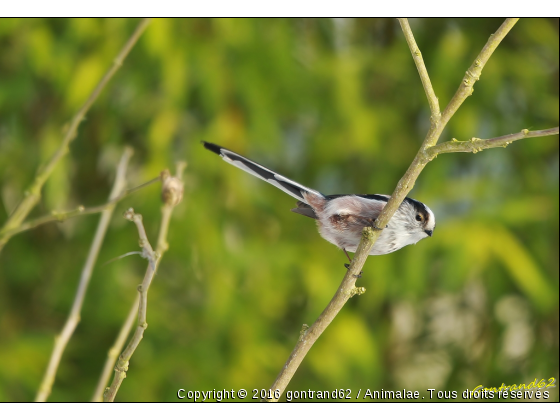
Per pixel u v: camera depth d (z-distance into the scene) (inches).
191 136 412.2
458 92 186.9
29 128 446.9
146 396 389.1
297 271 430.3
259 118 409.1
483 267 418.0
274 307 444.8
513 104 453.7
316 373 417.7
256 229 436.1
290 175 465.1
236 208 422.6
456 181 433.1
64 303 422.3
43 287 451.2
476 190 428.1
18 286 459.2
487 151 440.1
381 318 493.7
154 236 406.0
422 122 463.2
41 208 456.4
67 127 223.0
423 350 517.3
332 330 428.1
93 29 411.5
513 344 484.4
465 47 445.7
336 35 475.2
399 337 520.1
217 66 410.6
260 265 421.7
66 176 420.5
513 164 446.9
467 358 490.3
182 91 400.5
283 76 422.9
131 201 413.1
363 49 461.4
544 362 454.0
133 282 438.3
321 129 441.1
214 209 411.8
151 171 394.9
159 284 438.6
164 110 404.2
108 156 458.6
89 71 399.2
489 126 447.5
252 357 409.7
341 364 418.9
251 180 426.9
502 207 421.4
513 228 438.0
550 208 430.6
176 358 403.9
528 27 454.0
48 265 447.8
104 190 459.2
